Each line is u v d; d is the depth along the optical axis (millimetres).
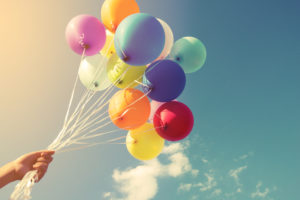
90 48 1213
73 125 1090
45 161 618
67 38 1227
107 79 1395
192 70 1437
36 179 582
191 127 1259
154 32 1067
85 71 1369
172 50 1416
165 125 1218
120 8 1249
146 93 1230
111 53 1403
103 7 1301
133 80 1274
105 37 1254
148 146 1398
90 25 1191
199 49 1388
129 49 1068
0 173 568
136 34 1048
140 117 1223
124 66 1245
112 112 1231
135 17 1088
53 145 979
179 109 1230
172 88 1188
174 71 1197
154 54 1098
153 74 1188
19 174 586
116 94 1270
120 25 1094
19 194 557
